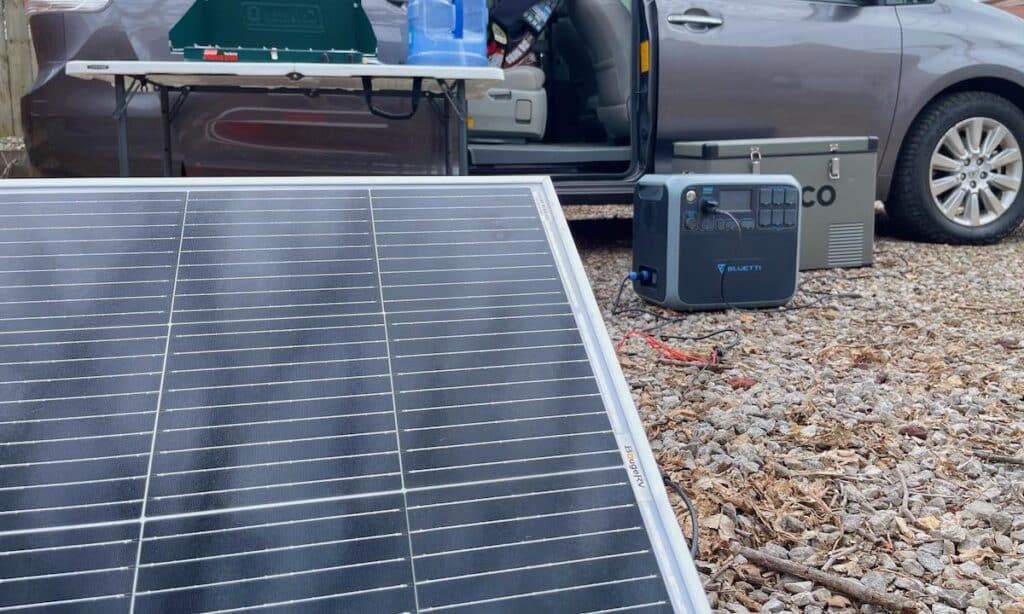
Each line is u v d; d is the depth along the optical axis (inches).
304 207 70.4
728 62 192.4
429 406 57.7
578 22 205.2
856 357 133.9
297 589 48.2
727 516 87.7
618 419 59.1
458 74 130.6
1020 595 73.8
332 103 173.9
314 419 55.7
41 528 49.3
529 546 51.6
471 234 71.2
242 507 51.1
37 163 168.7
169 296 61.4
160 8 165.3
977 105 209.0
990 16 213.2
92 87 164.7
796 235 164.4
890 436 105.0
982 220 216.4
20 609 46.1
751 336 148.6
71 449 52.7
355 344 60.5
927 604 73.5
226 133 169.8
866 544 82.8
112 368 56.7
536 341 63.4
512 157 192.9
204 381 56.7
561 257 70.5
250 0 131.7
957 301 167.2
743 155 181.6
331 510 51.6
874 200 193.6
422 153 180.1
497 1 196.4
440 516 52.1
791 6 198.5
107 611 46.4
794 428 107.3
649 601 50.3
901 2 202.1
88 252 63.6
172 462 52.7
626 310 165.9
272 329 60.5
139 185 68.7
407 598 48.5
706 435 104.9
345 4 134.6
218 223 67.4
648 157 193.5
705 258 160.9
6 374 55.6
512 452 56.0
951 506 89.0
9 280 60.8
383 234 69.6
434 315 63.7
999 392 118.6
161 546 49.1
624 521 53.7
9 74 281.4
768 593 76.3
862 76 200.5
